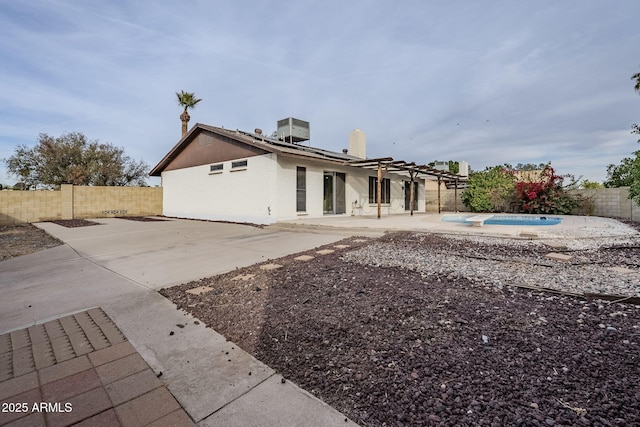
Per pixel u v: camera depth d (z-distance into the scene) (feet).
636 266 14.14
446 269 14.10
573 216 41.83
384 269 14.52
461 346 7.15
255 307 10.25
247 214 40.19
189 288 12.73
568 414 4.80
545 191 46.75
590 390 5.37
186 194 51.96
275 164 36.58
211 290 12.29
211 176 46.24
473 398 5.30
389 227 28.81
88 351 7.58
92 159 75.66
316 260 17.11
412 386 5.72
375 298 10.57
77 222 44.52
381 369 6.35
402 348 7.18
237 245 23.56
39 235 31.83
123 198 56.13
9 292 12.54
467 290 11.16
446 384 5.73
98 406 5.49
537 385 5.57
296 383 6.06
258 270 15.30
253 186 39.27
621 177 48.65
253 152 39.29
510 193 50.26
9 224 44.78
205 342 7.97
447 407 5.12
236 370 6.60
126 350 7.61
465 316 8.80
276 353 7.25
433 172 51.21
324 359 6.88
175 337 8.29
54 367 6.86
